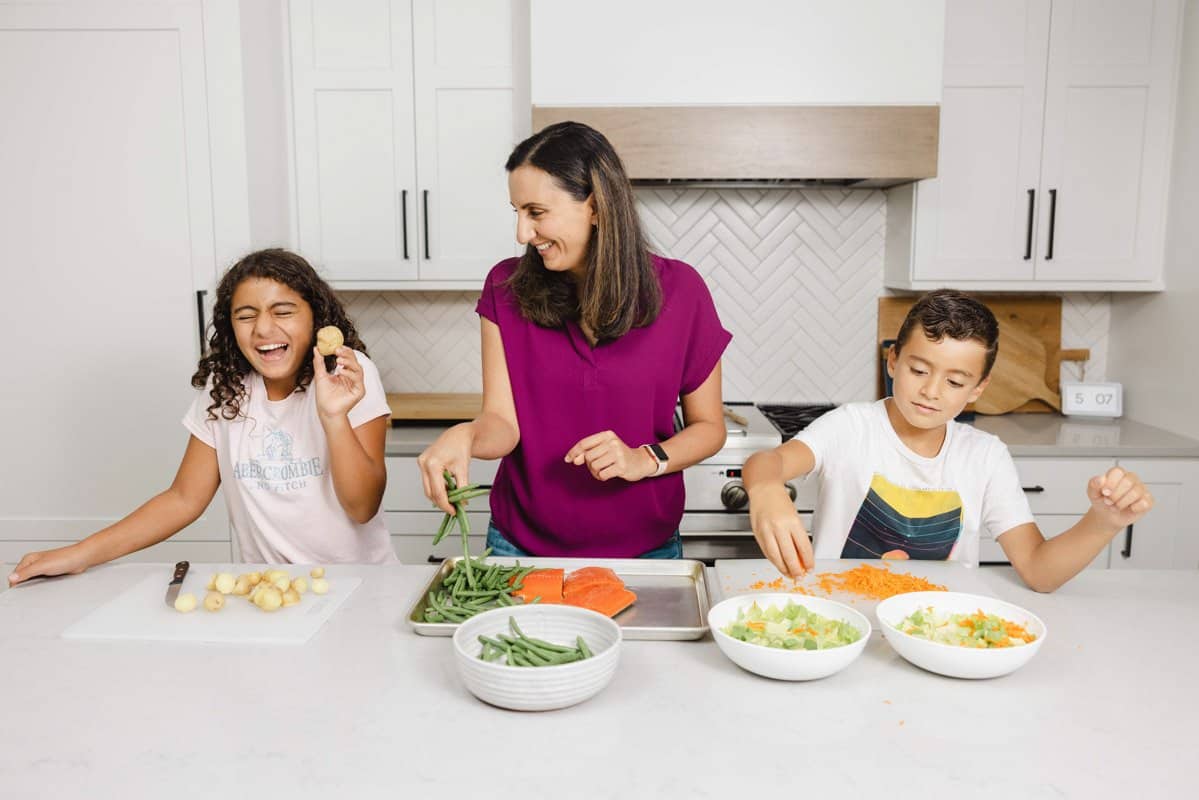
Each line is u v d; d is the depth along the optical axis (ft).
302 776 2.82
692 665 3.61
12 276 8.21
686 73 8.29
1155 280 9.11
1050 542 4.39
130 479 8.49
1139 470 8.45
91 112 7.97
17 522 8.54
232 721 3.15
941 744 3.01
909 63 8.27
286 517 5.40
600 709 3.24
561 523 5.37
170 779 2.81
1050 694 3.36
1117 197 8.96
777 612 3.80
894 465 5.35
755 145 8.36
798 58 8.27
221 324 5.34
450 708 3.24
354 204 9.09
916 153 8.36
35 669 3.54
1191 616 4.12
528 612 3.65
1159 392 9.23
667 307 5.25
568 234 4.71
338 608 4.16
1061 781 2.79
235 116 7.92
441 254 9.16
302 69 8.93
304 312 5.26
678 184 9.57
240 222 8.05
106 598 4.34
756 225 9.91
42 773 2.84
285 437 5.36
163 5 7.81
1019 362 9.99
